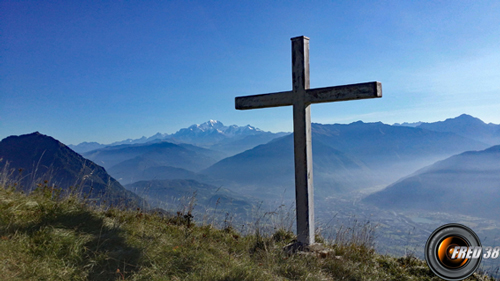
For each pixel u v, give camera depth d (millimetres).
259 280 4055
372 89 5629
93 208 5879
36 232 4141
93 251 4039
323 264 5379
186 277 3816
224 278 3914
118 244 4434
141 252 4242
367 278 5039
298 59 6414
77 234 4414
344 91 5898
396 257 6047
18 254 3529
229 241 5859
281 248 5867
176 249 4633
